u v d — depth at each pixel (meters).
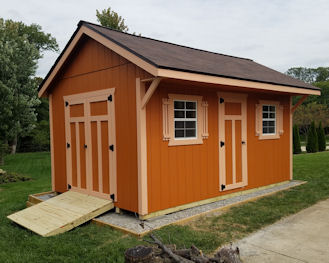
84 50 6.61
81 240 4.55
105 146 6.12
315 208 6.09
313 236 4.61
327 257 3.89
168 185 5.75
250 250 4.13
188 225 5.10
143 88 5.34
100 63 6.20
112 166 5.96
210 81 5.35
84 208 5.68
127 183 5.63
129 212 5.93
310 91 8.06
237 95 7.17
